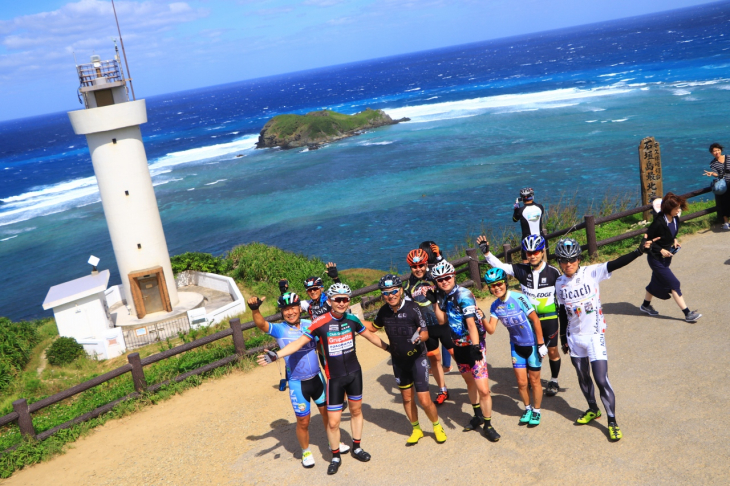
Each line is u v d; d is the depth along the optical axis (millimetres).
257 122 137500
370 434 6125
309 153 67312
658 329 7355
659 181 13148
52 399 7520
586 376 5398
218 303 17391
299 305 5637
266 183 53656
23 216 56094
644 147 12914
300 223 37938
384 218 35625
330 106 146625
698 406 5410
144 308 16906
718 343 6621
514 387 6652
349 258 29625
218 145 96312
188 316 15375
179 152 94000
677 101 56219
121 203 16094
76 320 15742
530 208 8820
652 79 77125
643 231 11148
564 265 5203
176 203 50562
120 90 16172
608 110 58719
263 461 5934
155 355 8414
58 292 16281
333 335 5328
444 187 40375
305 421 5527
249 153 76812
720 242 10281
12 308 31203
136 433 7328
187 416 7574
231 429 6902
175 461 6293
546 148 46750
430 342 6137
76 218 51562
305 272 17922
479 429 5762
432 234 31062
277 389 8008
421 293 6047
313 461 5637
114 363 14273
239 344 9031
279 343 5691
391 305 5344
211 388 8445
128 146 15852
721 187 10555
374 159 56219
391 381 7578
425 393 5438
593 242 10875
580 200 30438
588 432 5328
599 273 5215
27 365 14984
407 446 5699
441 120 75062
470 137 58656
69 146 150250
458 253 14164
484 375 5391
